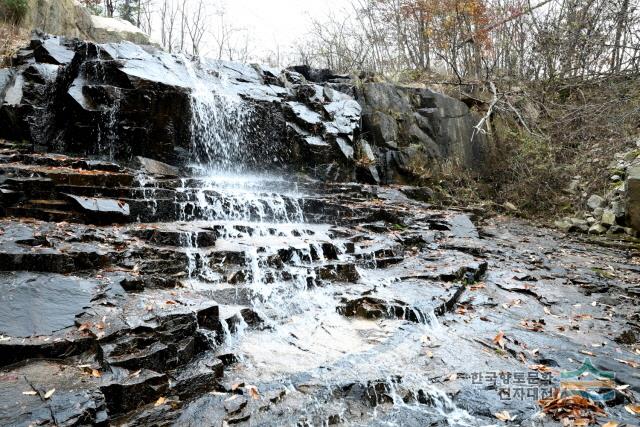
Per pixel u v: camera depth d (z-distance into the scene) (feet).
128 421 10.38
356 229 28.07
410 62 62.28
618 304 20.83
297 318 17.16
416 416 12.14
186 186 26.86
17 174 20.99
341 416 11.84
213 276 18.02
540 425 11.73
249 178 34.32
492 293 21.40
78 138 28.78
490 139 46.85
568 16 44.75
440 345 15.97
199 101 32.48
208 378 12.21
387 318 18.15
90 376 10.93
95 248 16.90
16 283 13.93
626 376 14.08
